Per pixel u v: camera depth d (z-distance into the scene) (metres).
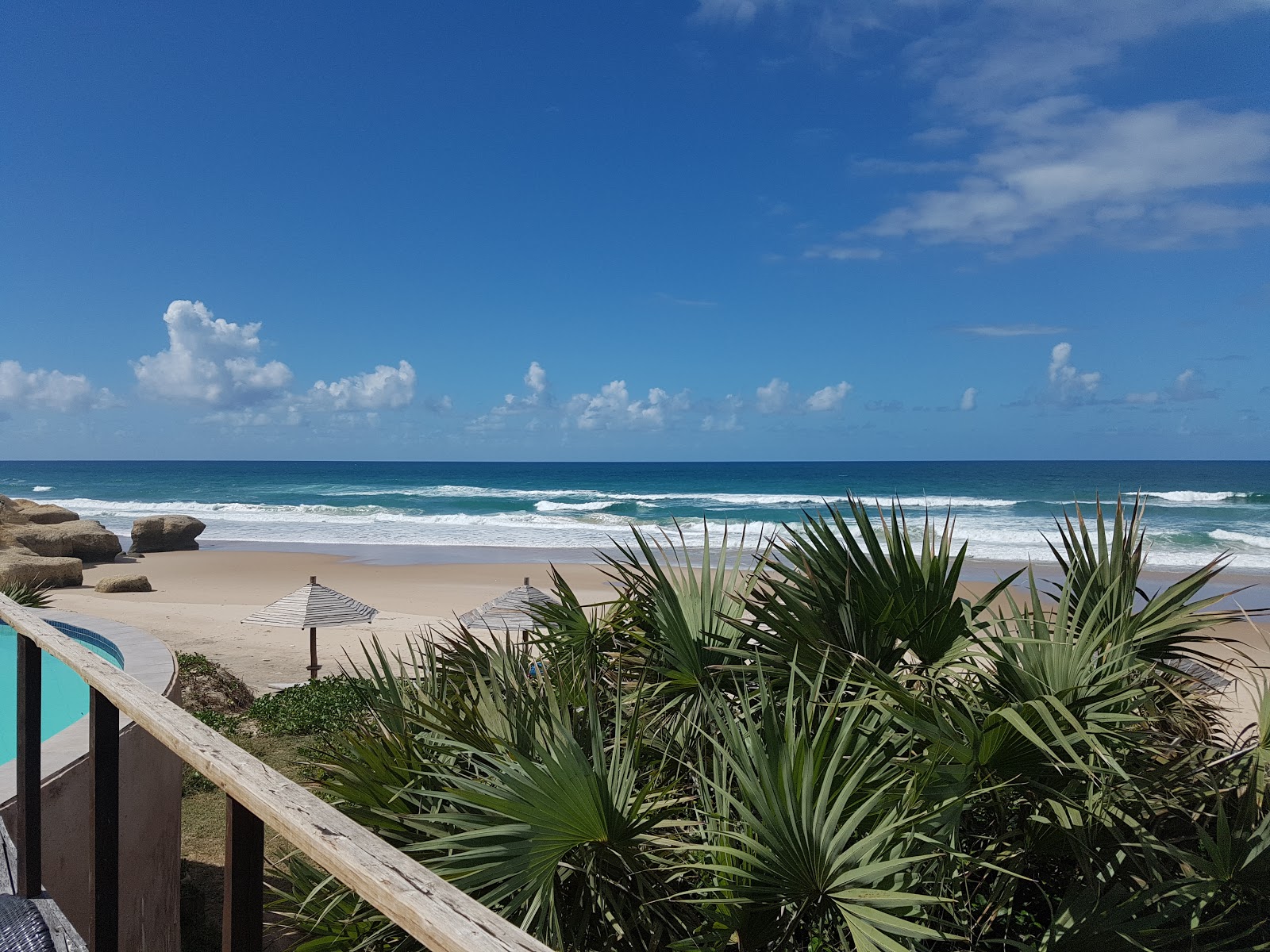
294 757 9.30
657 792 3.25
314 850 1.25
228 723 10.68
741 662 3.82
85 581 28.72
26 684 3.12
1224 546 35.91
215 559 35.06
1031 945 2.93
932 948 2.94
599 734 3.11
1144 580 28.44
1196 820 3.09
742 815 2.64
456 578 29.02
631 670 4.25
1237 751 3.49
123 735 4.81
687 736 3.76
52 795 4.12
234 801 1.53
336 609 13.84
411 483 95.31
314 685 12.25
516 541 41.53
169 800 5.36
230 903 1.51
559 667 4.18
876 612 3.64
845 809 2.81
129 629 7.52
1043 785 2.96
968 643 3.53
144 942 4.97
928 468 123.25
